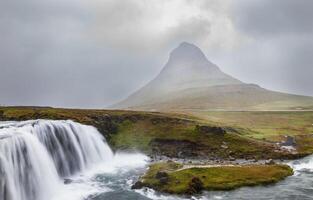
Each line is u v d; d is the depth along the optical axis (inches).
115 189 2465.6
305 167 3201.3
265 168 2930.6
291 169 2992.1
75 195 2378.2
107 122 4308.6
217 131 4079.7
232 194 2311.8
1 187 2049.7
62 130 3132.4
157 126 4392.2
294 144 4266.7
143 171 3083.2
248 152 3695.9
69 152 3088.1
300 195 2306.8
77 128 3412.9
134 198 2241.6
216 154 3663.9
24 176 2332.7
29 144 2519.7
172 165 2989.7
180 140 3927.2
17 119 3887.8
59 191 2492.6
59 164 2901.1
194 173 2652.6
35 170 2469.2
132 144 3976.4
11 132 2546.8
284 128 6107.3
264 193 2343.8
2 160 2150.6
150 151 3848.4
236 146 3843.5
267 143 4148.6
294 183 2600.9
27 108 4549.7
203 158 3592.5
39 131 2812.5
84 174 2999.5
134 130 4303.6
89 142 3489.2
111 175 2940.5
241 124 6683.1
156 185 2412.6
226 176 2632.9
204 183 2453.2
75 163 3102.9
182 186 2342.5
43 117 3944.4
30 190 2349.9
